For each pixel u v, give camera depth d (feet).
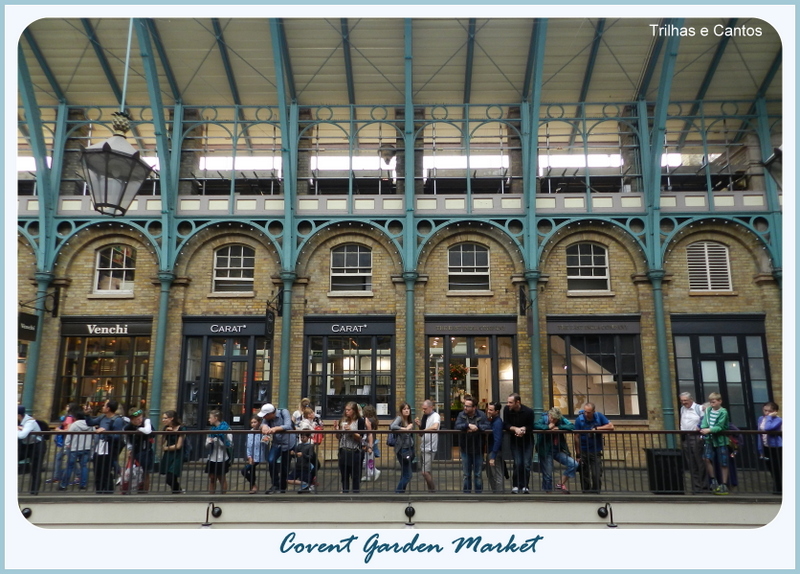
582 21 47.98
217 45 50.03
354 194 54.24
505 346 50.16
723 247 50.88
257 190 58.03
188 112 55.16
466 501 30.17
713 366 48.98
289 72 51.65
